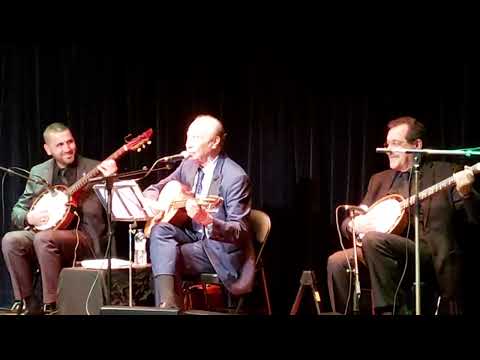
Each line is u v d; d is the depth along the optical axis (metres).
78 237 5.38
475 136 5.42
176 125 5.88
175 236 5.02
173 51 5.89
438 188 4.76
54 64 6.00
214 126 5.17
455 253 4.84
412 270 4.82
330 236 5.69
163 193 5.16
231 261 4.94
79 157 5.67
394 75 5.60
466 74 5.43
